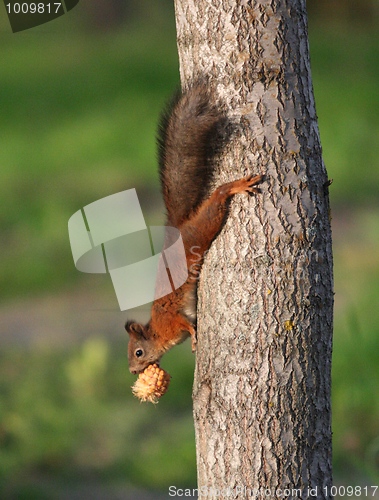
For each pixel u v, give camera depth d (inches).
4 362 594.2
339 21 1803.6
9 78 1505.9
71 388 549.0
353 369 496.1
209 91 252.5
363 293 621.9
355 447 455.2
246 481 257.3
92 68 1517.0
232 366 256.2
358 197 900.6
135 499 432.1
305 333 252.8
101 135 1127.0
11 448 482.0
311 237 251.0
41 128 1213.1
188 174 287.3
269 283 250.8
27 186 991.6
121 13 1957.4
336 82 1295.5
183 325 331.9
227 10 247.0
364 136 1045.2
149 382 313.6
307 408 255.8
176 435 501.7
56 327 677.9
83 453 488.7
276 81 247.0
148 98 1294.3
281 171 249.0
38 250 836.0
